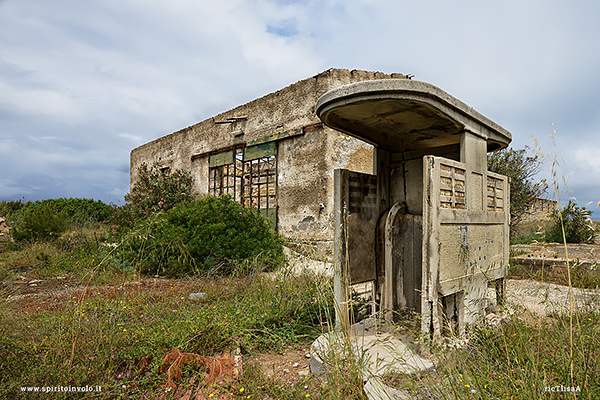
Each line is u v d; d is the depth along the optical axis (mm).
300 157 8523
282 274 5113
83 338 2840
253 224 7000
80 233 9578
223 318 3521
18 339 2789
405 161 3959
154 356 2762
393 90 2695
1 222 10594
